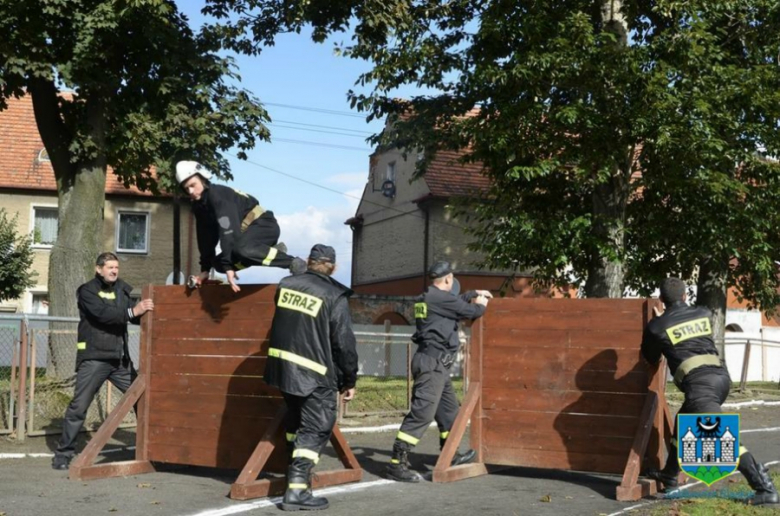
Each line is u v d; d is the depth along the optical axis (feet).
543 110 59.67
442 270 30.14
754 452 37.06
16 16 51.78
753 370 106.11
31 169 115.14
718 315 75.56
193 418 28.55
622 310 27.94
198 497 25.09
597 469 27.94
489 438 29.94
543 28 59.62
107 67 55.72
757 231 64.49
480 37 61.26
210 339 28.45
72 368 42.14
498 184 69.21
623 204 64.18
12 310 114.11
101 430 28.58
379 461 33.58
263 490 25.30
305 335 23.98
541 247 63.31
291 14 61.41
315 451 23.89
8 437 36.42
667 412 27.96
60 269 55.36
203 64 59.67
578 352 28.60
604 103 59.26
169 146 60.13
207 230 27.81
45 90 56.39
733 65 59.93
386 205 133.80
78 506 23.50
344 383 24.70
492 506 24.11
